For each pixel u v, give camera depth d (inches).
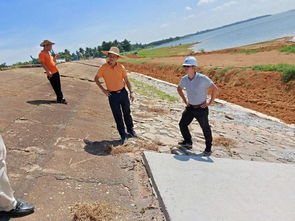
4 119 291.0
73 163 221.1
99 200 179.2
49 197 174.4
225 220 167.6
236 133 407.2
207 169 226.5
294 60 864.3
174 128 380.2
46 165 210.8
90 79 747.4
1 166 138.5
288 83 654.5
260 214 176.1
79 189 187.5
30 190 178.4
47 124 299.3
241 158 304.0
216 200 186.2
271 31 2957.7
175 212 170.4
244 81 773.3
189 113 271.7
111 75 273.9
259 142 379.2
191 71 253.0
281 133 446.9
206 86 256.7
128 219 165.3
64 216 159.9
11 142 238.4
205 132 273.0
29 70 746.8
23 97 407.5
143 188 201.8
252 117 530.6
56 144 251.4
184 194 189.0
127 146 265.6
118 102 280.4
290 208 184.1
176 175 212.5
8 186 143.0
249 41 2491.4
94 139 284.5
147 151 249.1
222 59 1177.4
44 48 381.7
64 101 406.0
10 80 545.3
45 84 550.6
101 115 386.6
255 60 999.6
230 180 213.3
